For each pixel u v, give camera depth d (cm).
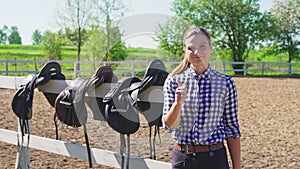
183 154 252
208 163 247
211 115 246
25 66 2720
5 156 538
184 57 259
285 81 2158
